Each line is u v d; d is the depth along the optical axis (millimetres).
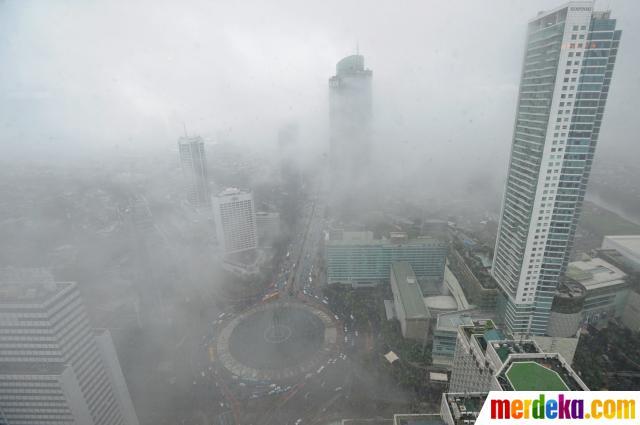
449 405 133625
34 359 163250
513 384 131000
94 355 182125
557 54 197500
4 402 166125
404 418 137875
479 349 162875
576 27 189750
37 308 155000
